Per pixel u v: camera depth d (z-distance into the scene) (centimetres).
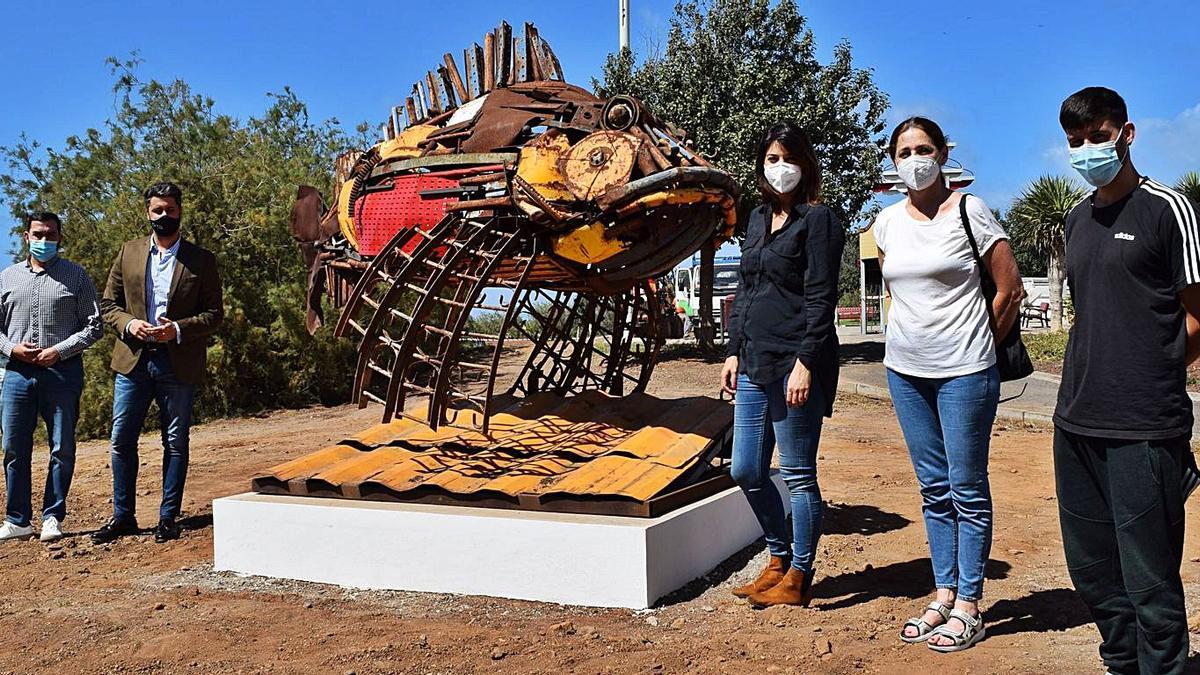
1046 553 525
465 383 1587
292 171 1745
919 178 369
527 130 573
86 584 521
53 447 634
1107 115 300
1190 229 288
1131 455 302
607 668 368
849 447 953
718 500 509
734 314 438
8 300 623
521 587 459
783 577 448
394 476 522
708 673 361
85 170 1972
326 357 1617
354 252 633
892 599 446
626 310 695
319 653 393
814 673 357
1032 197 2720
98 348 1515
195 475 880
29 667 391
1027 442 970
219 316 631
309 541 503
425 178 584
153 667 385
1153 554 302
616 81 2022
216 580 511
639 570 438
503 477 512
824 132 1894
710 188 529
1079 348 315
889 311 399
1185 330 298
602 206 514
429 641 403
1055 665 359
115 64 2027
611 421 614
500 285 614
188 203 1575
